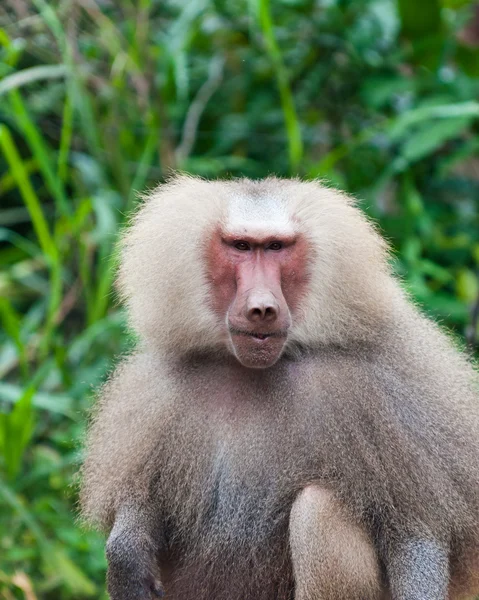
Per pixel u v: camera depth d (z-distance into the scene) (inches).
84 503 294.4
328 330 271.9
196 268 275.6
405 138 500.7
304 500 253.6
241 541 267.1
